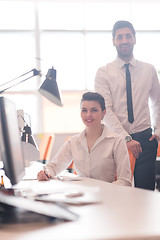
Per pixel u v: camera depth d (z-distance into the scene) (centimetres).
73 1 773
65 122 773
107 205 115
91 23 779
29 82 747
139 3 785
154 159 304
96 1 777
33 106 757
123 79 309
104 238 75
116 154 225
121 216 98
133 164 271
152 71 317
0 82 742
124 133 289
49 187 164
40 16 768
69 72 775
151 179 301
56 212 96
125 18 785
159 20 788
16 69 750
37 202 112
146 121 308
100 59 780
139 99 310
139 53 780
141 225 86
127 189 154
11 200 110
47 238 75
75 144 236
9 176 125
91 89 781
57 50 771
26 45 762
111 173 230
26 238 75
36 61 760
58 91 214
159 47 785
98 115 228
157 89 322
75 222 90
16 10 760
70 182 189
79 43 778
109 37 782
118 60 313
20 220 90
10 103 132
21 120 288
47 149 446
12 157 122
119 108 310
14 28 760
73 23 776
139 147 280
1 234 79
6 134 119
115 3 781
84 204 118
